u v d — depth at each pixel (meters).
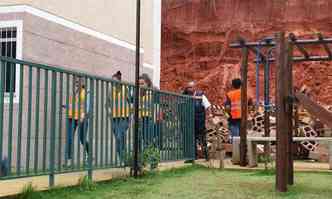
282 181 8.47
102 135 9.23
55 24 13.09
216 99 40.12
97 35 14.77
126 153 9.95
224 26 42.38
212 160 13.91
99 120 9.36
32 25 12.36
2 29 12.38
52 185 7.94
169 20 43.34
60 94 8.28
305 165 13.22
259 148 14.14
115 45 15.67
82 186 8.26
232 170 12.09
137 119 9.91
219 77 40.78
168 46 42.94
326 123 8.01
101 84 9.24
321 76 38.84
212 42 42.09
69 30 13.58
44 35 12.72
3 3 12.41
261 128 16.89
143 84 12.25
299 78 39.03
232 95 14.52
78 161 8.56
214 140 15.09
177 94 12.34
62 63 13.29
